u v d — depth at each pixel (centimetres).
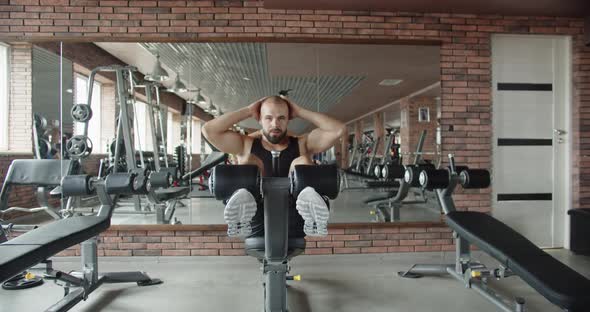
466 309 234
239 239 333
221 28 333
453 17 344
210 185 175
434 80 347
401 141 353
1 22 329
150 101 359
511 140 358
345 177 351
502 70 357
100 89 362
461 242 267
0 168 350
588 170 357
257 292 264
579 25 354
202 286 276
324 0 315
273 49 344
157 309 236
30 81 345
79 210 327
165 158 355
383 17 340
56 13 329
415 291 265
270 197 175
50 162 317
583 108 356
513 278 291
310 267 322
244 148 221
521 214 360
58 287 273
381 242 340
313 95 349
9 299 251
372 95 351
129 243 333
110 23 330
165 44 339
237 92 348
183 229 333
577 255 342
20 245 183
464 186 273
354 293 261
